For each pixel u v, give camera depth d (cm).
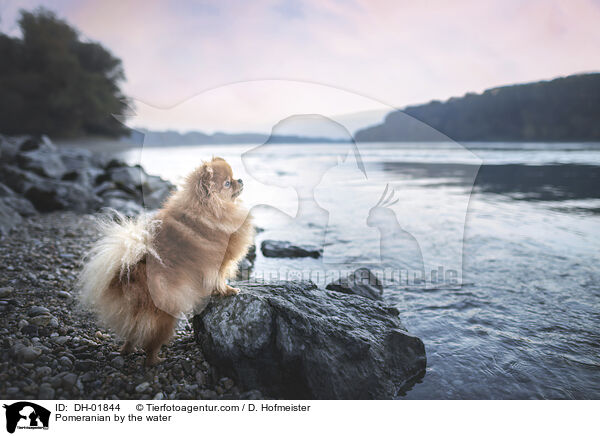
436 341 350
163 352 332
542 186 1027
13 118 3231
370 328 332
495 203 861
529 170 1226
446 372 311
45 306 380
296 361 292
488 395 287
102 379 290
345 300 370
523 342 347
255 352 294
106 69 3962
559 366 314
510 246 585
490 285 459
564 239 614
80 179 981
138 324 288
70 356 308
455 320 384
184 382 293
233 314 309
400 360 313
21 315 357
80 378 287
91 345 330
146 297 286
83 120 3516
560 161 1340
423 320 383
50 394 268
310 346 295
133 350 326
